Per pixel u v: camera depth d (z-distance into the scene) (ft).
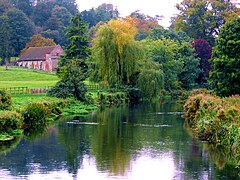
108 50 184.24
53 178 58.44
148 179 59.00
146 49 226.99
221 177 59.98
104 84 186.39
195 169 64.34
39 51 392.47
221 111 85.66
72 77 163.53
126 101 194.59
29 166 64.69
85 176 59.72
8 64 401.29
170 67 243.40
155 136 93.71
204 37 352.08
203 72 280.31
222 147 80.53
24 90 181.88
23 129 100.83
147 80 193.16
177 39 307.99
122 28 188.24
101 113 141.59
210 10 351.05
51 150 76.84
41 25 481.87
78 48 232.32
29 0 533.96
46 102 127.13
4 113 92.63
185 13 367.04
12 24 425.28
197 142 86.58
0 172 61.11
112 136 93.04
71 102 154.30
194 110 117.19
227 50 141.18
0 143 82.94
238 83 139.13
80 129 102.78
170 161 69.10
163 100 210.59
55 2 545.85
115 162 68.08
